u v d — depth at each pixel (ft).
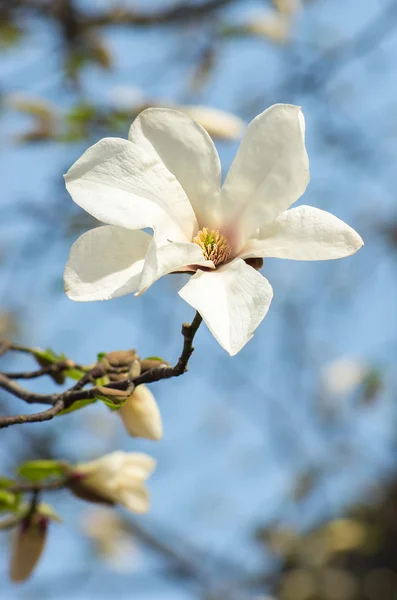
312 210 3.80
